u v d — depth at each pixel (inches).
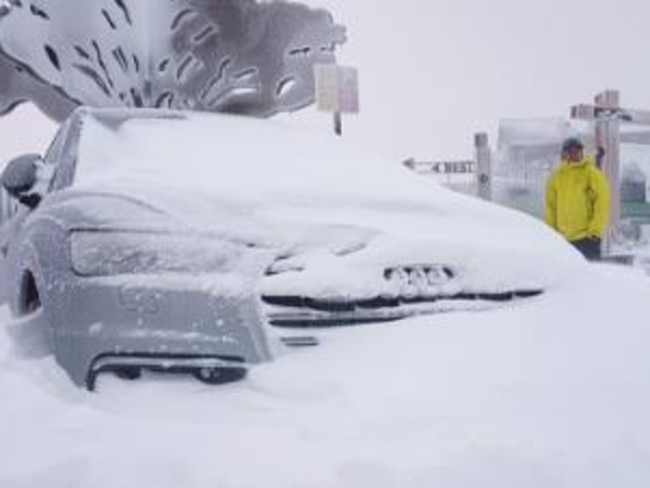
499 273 122.5
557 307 123.7
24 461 91.0
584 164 311.0
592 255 313.1
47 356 117.1
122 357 102.5
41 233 120.1
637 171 498.6
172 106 410.9
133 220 108.5
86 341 104.1
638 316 126.0
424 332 109.6
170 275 103.7
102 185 118.2
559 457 89.5
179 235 106.6
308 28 445.1
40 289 116.2
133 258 105.5
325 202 125.3
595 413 98.7
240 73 430.9
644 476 88.4
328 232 112.3
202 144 150.0
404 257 114.0
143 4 400.8
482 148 503.8
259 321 102.6
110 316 103.6
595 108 485.4
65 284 108.8
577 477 87.1
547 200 322.7
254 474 85.3
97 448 91.7
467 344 108.4
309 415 95.3
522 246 131.5
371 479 84.7
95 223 109.5
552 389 102.3
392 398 96.6
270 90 438.9
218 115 174.9
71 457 90.0
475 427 93.4
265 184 129.1
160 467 87.4
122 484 85.4
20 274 133.0
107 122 155.9
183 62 414.0
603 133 482.0
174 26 412.5
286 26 440.8
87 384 103.9
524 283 125.0
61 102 385.7
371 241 113.8
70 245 110.0
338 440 91.0
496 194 502.9
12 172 155.6
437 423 93.7
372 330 108.7
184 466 87.2
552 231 152.6
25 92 383.6
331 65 292.2
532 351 110.0
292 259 107.6
